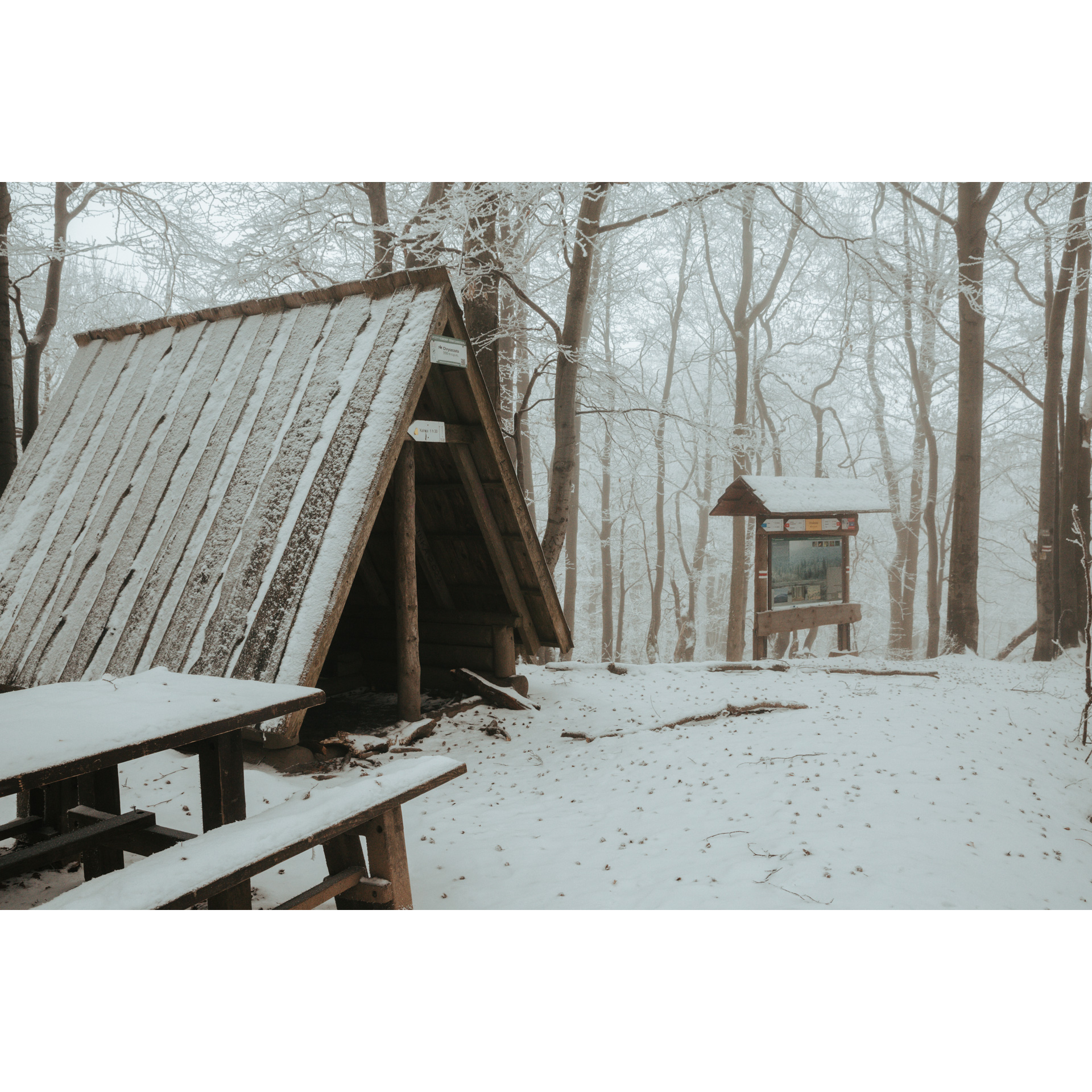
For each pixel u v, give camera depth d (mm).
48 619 6883
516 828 5180
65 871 3938
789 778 5766
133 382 8203
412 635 7496
